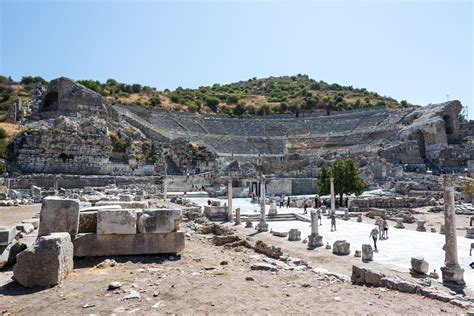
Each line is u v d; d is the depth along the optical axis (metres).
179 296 8.02
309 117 105.38
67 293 8.12
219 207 33.50
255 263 12.61
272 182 62.41
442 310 8.50
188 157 70.56
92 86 107.88
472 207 44.94
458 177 60.06
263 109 128.38
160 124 87.75
